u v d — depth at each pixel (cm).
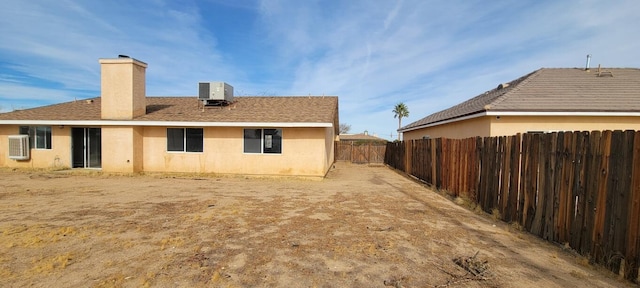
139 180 1215
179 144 1394
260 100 1719
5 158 1475
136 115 1377
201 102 1612
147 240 499
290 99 1747
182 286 349
